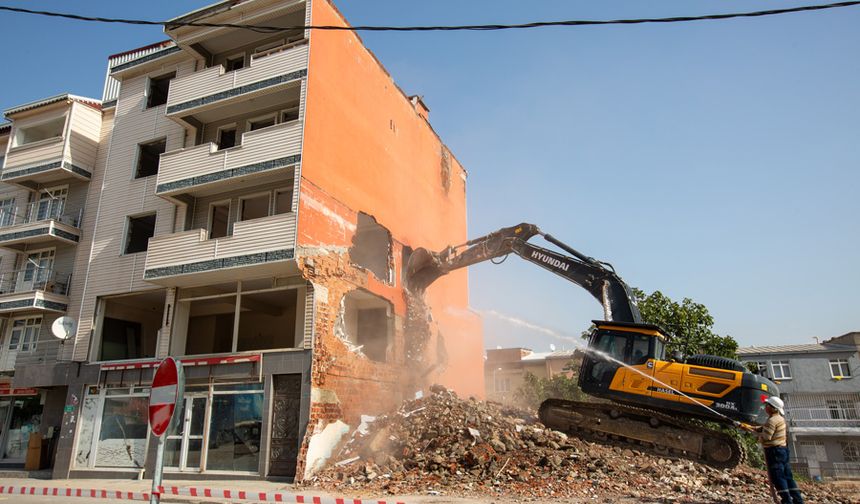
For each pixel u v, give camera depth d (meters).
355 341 20.23
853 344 37.69
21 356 20.75
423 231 24.89
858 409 36.22
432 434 14.40
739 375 13.78
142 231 20.58
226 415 15.71
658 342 15.16
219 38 20.14
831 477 33.03
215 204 18.98
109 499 12.30
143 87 21.84
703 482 11.87
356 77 20.48
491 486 11.48
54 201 22.16
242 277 17.25
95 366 18.09
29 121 22.95
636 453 14.02
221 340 21.64
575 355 16.48
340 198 18.30
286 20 19.08
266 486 13.31
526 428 14.57
